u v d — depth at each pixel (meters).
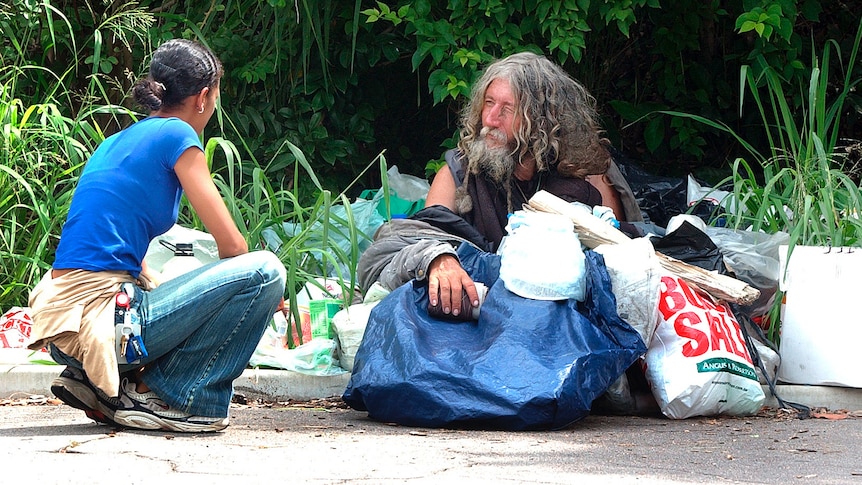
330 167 27.55
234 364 14.25
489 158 19.58
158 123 14.18
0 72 25.78
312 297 20.34
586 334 15.93
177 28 27.42
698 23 27.92
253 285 13.98
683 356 16.94
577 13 24.45
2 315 20.95
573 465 12.05
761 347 18.70
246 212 22.20
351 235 19.80
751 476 11.64
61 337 13.66
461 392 15.31
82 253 13.73
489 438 14.44
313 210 20.88
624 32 24.47
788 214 22.28
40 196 21.98
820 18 30.78
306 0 25.30
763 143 29.92
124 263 13.84
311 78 26.92
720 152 30.12
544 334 15.90
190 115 14.60
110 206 13.88
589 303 16.59
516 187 20.11
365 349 16.45
